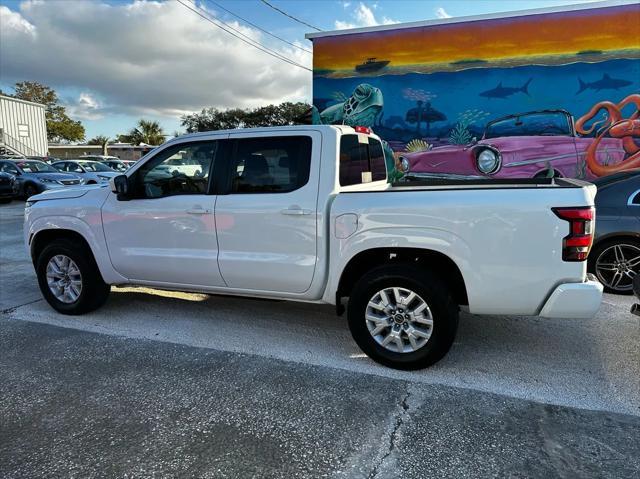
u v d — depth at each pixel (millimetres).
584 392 3396
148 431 2961
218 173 4309
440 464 2625
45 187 17516
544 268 3332
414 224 3580
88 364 3920
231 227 4211
